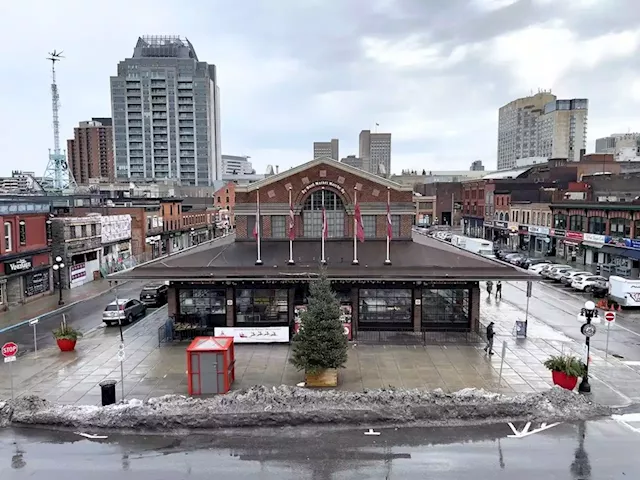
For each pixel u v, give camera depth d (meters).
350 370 21.34
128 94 186.75
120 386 19.72
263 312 27.05
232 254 29.67
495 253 62.66
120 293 42.16
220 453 14.30
